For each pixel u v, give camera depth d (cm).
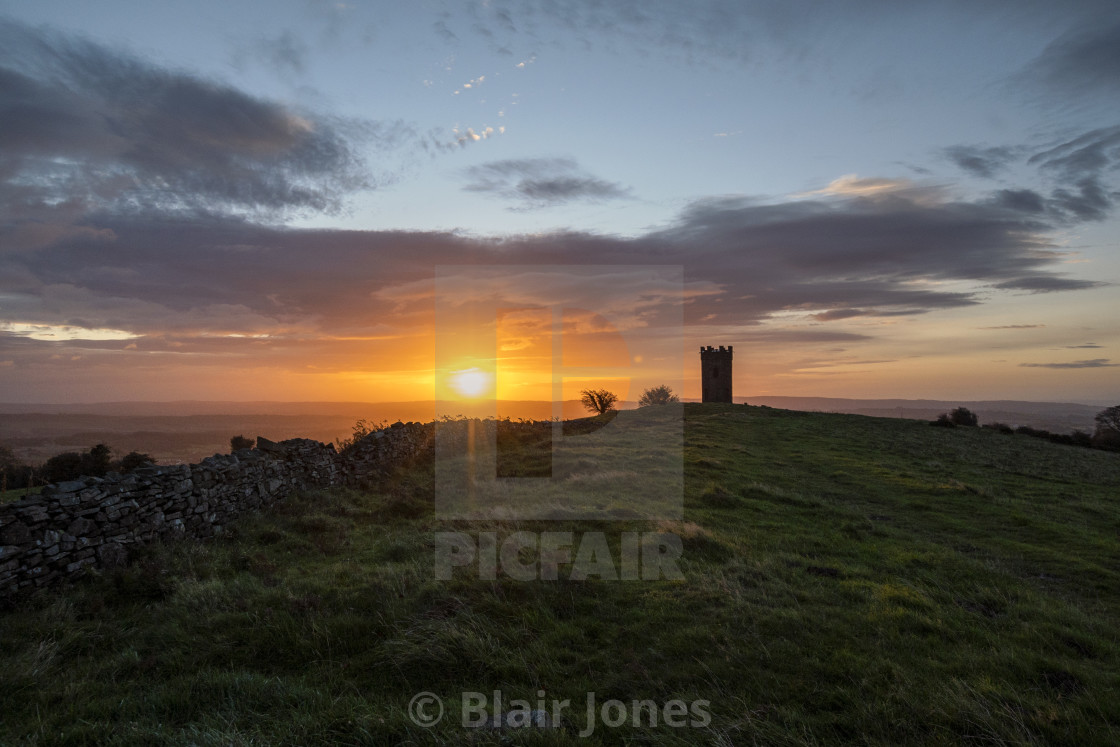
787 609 770
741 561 983
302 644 664
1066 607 875
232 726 495
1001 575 1030
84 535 851
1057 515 1648
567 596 805
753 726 513
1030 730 515
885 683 594
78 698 550
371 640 682
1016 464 2866
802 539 1195
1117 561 1203
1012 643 708
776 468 2286
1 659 601
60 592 779
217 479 1188
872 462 2552
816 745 488
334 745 481
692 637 691
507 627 708
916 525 1491
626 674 616
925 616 770
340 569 915
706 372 7212
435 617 723
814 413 5419
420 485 1750
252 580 867
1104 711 549
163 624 711
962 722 523
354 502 1545
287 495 1464
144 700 545
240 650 656
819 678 606
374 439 2020
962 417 5572
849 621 747
